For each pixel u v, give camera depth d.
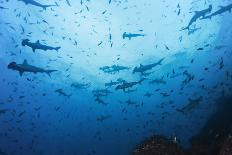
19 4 23.56
